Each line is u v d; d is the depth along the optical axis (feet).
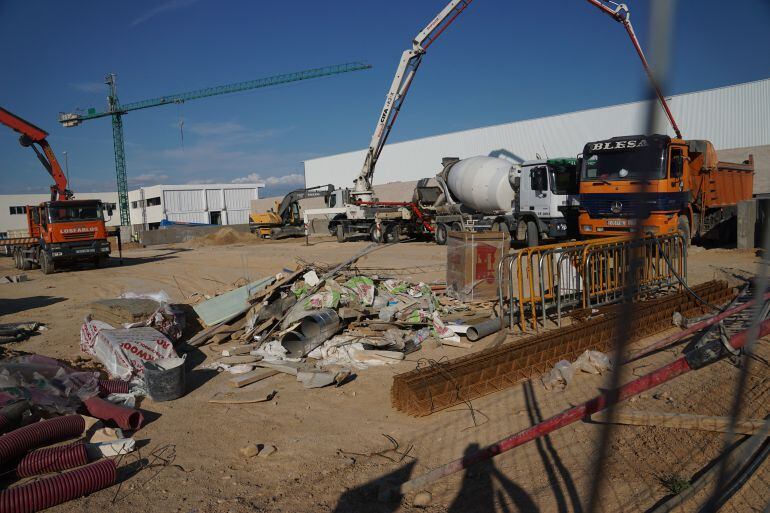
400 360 23.07
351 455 15.08
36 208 72.79
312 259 67.26
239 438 16.56
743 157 85.40
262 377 21.98
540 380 20.17
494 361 19.97
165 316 26.91
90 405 18.38
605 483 12.42
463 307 30.30
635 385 12.55
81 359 24.94
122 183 230.68
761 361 19.63
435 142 137.18
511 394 18.97
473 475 13.51
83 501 13.15
